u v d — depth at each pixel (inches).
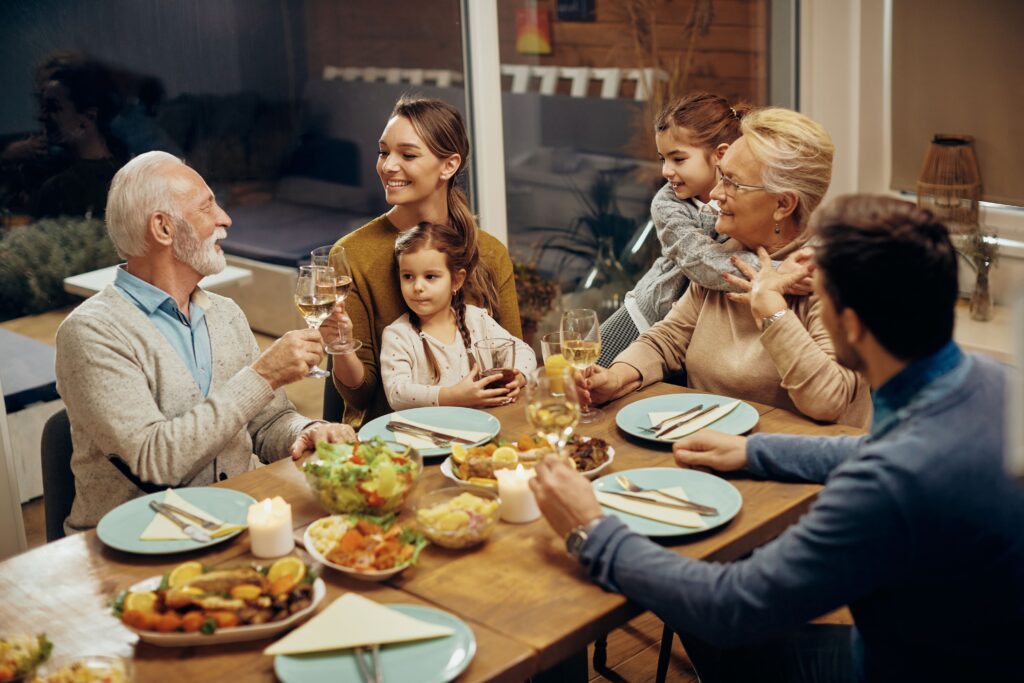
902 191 187.5
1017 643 51.7
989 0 166.2
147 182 80.8
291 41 124.9
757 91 173.5
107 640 55.6
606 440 79.2
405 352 95.3
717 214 103.9
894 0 177.6
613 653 101.0
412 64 135.3
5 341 110.5
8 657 51.4
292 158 128.3
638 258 162.7
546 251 153.3
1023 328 37.6
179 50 117.0
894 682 54.9
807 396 79.9
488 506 64.4
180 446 77.1
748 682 68.1
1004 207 173.5
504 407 86.7
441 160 99.3
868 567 51.3
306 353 80.6
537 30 144.5
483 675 51.1
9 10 105.1
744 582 54.1
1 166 107.6
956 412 51.6
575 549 59.8
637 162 159.6
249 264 128.3
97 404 77.9
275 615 55.2
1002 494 50.1
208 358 86.3
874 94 183.9
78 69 110.3
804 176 84.3
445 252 93.7
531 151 148.2
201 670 52.6
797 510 67.7
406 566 60.1
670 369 95.2
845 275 53.5
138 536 65.6
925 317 52.5
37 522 115.3
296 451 78.3
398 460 68.3
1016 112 167.6
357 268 98.8
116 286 83.1
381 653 52.7
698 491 68.5
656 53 157.8
